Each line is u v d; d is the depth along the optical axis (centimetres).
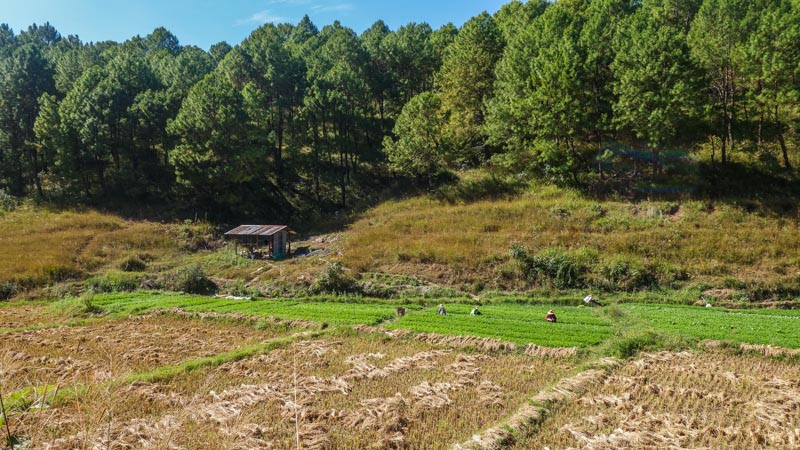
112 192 6800
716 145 5416
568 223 4744
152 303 3788
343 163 7669
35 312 3678
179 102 7106
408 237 5034
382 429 1525
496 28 7575
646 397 1775
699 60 4950
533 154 5709
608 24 6012
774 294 3491
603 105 5488
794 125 4950
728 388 1858
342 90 7212
